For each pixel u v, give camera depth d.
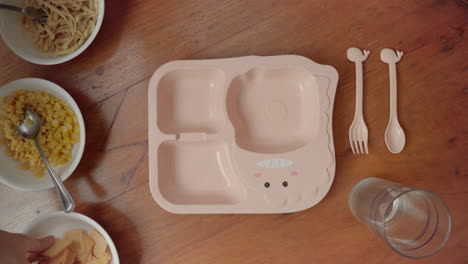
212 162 0.81
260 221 0.82
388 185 0.74
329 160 0.76
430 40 0.84
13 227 0.83
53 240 0.77
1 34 0.78
